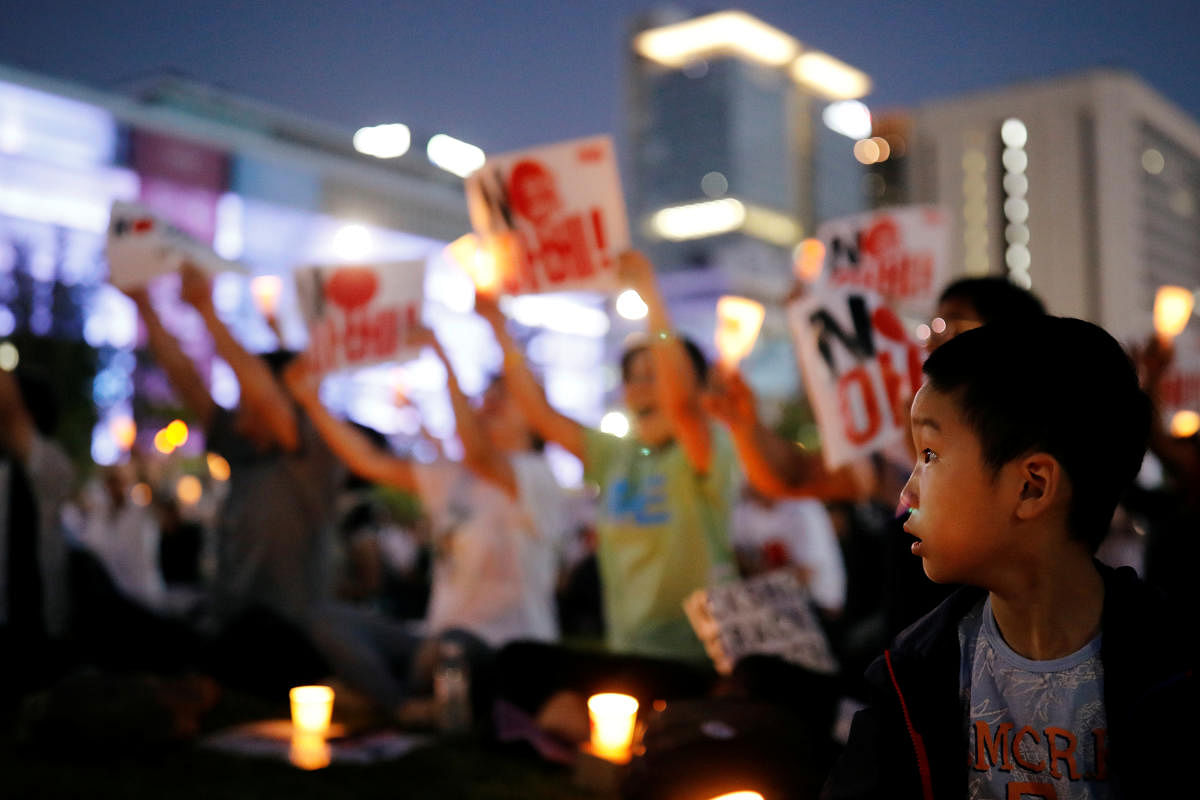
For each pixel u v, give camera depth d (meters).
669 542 4.39
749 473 3.79
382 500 19.88
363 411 40.75
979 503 1.45
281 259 82.69
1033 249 128.88
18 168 66.69
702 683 4.45
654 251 170.62
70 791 4.10
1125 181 127.94
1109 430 1.43
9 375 5.55
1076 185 127.69
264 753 4.79
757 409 3.77
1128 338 4.29
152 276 5.55
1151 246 133.12
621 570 4.59
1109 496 1.45
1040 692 1.48
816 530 7.92
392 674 5.96
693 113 169.50
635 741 4.35
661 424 4.43
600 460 4.71
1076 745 1.45
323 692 4.73
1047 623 1.48
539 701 4.88
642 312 4.39
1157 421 4.16
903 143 137.00
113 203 5.66
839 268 4.49
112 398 33.66
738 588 4.18
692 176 167.75
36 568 5.57
